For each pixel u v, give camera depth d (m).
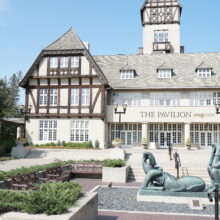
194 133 31.25
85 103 29.88
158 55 35.25
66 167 16.16
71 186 7.22
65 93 30.27
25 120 29.88
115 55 36.38
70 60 30.25
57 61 30.52
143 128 29.52
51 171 13.64
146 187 10.59
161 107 29.31
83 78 30.08
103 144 29.16
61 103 30.17
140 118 29.50
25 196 6.21
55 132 30.14
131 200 10.55
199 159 22.14
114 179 15.14
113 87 31.30
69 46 30.47
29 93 30.88
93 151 26.06
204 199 10.11
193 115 28.72
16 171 11.54
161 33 44.72
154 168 10.94
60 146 29.05
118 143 22.44
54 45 30.92
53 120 30.25
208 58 33.56
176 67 33.00
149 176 10.66
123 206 9.61
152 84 31.02
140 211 8.95
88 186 13.64
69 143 29.27
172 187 10.41
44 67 30.64
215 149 10.52
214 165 10.27
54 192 6.47
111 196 11.27
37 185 9.42
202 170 16.94
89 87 29.91
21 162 20.98
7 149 26.84
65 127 29.97
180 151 26.22
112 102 31.75
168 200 10.28
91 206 6.81
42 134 30.22
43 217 5.14
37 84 30.84
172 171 16.94
